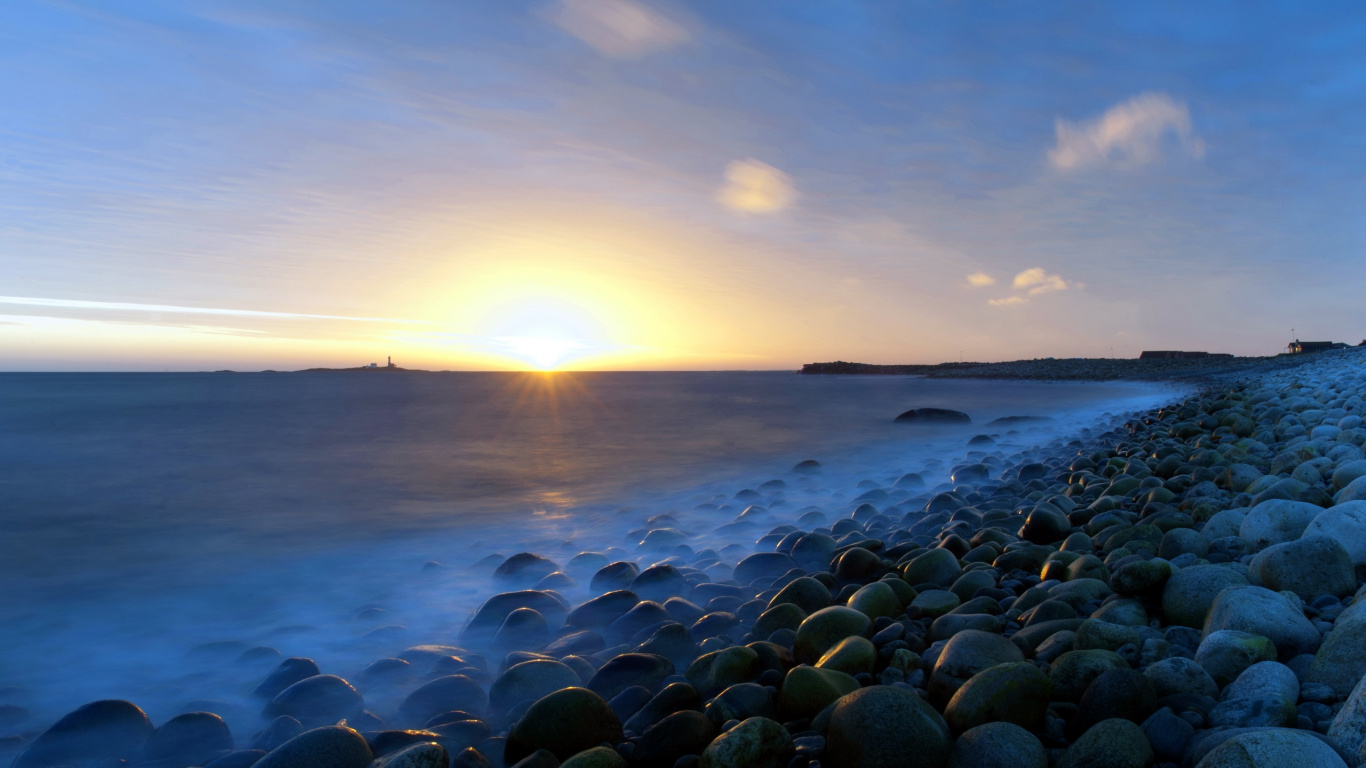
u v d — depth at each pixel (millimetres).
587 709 3406
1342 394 14305
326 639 5668
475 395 63438
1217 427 13578
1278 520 4809
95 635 5918
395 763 2938
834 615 4305
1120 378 75000
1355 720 2336
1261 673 2807
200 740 3807
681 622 5258
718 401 46906
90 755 3711
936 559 5664
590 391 72250
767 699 3535
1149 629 3721
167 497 12477
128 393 66188
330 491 12969
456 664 4645
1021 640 3873
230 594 7000
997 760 2637
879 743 2771
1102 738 2592
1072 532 6676
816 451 17953
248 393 67375
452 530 9711
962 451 17172
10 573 7797
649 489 12859
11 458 17781
